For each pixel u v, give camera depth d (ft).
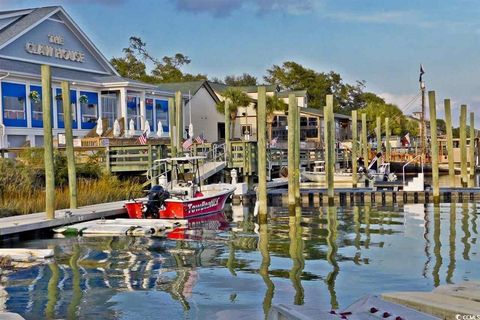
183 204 81.25
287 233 71.46
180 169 100.83
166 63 321.73
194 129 204.13
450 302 29.78
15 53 136.05
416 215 88.43
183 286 45.52
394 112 306.96
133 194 97.66
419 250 58.80
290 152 89.66
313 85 343.87
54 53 147.23
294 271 49.90
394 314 27.43
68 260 55.57
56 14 147.84
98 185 96.48
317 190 116.37
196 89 203.41
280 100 222.69
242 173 127.34
